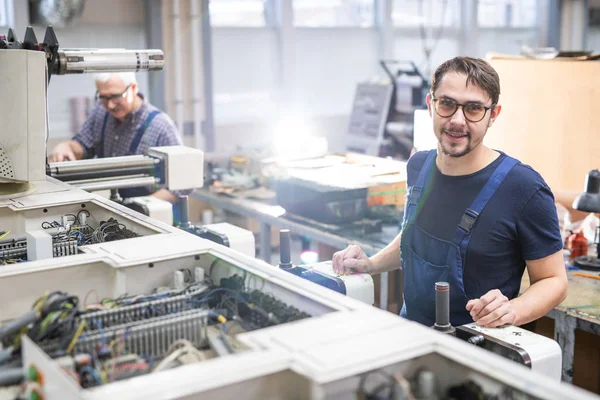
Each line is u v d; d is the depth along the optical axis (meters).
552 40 8.16
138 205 2.55
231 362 0.97
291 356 0.98
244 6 6.02
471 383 0.98
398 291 2.93
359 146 5.48
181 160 2.33
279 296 1.31
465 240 1.83
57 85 4.86
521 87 3.48
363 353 0.99
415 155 2.05
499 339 1.56
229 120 6.05
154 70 2.23
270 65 6.29
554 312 2.37
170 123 3.58
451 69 1.75
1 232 1.84
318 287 1.28
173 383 0.92
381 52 6.99
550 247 1.81
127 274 1.41
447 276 1.86
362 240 3.02
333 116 6.76
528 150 3.49
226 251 1.48
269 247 3.74
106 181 2.26
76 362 1.04
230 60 5.99
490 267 1.83
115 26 5.12
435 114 1.80
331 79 6.70
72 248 1.71
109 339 1.15
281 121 6.37
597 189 2.69
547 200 1.80
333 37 6.64
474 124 1.75
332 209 3.18
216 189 4.06
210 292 1.38
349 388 0.96
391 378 0.99
